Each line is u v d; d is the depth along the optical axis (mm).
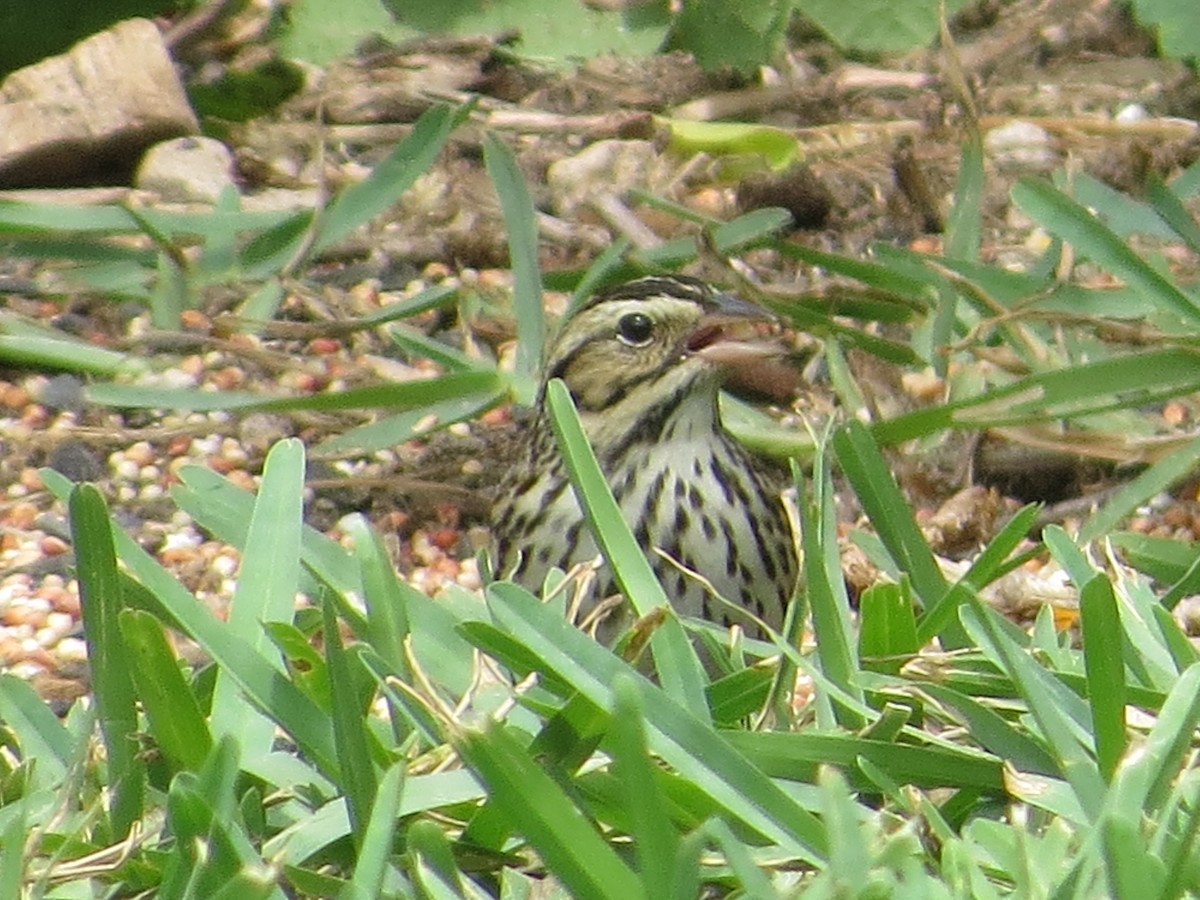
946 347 10672
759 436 10898
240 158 13914
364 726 5699
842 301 11477
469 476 11156
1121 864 4949
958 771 6117
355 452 10883
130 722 6066
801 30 15359
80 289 12188
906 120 14328
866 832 5500
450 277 12820
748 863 5117
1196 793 5449
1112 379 9906
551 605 6402
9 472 10984
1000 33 15234
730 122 14375
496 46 14898
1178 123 13750
